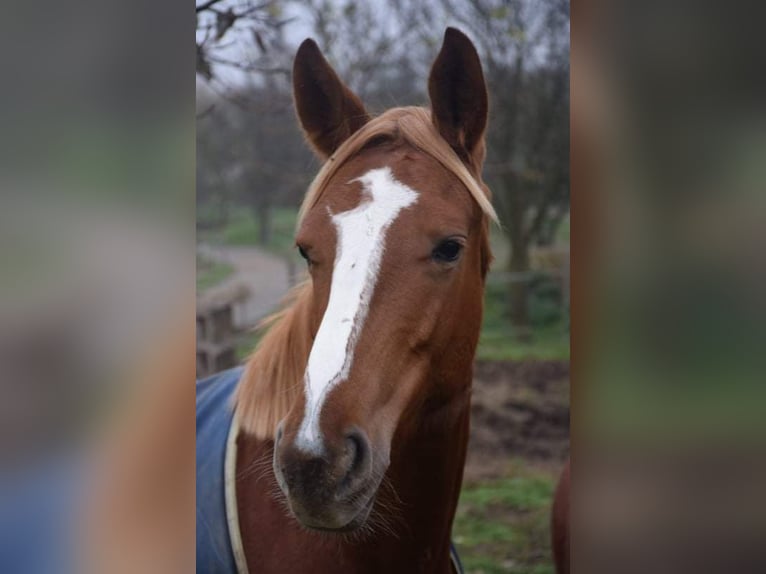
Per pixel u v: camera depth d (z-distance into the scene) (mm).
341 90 1676
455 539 3703
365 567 1579
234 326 5652
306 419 1237
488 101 1609
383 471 1327
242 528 1648
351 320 1318
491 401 5270
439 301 1437
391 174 1457
